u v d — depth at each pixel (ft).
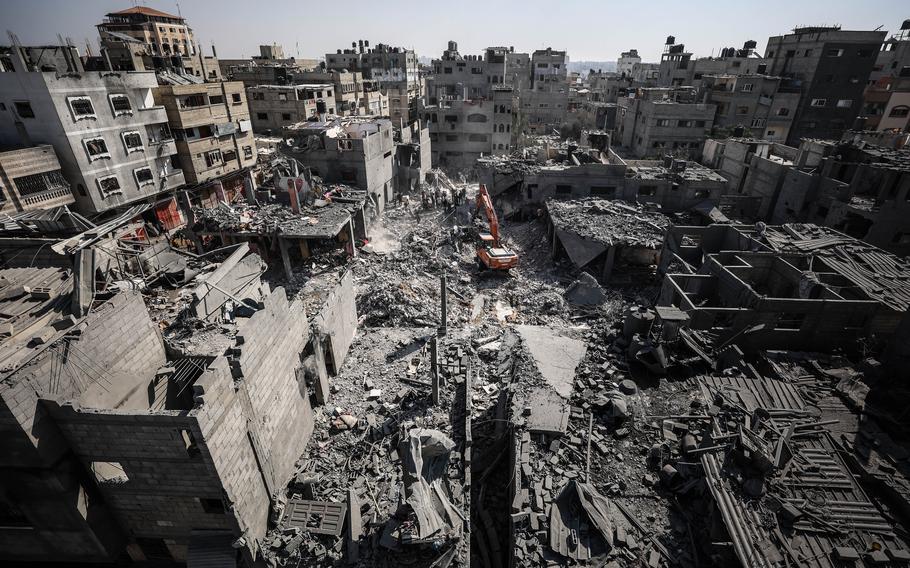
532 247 140.36
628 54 467.52
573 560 44.75
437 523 49.42
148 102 129.90
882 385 58.23
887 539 42.80
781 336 70.69
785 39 229.25
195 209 133.59
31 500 44.70
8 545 49.42
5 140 111.55
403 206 175.52
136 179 128.47
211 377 43.32
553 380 68.23
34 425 40.32
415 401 74.64
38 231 66.39
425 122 235.20
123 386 49.96
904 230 104.01
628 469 54.24
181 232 130.00
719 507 45.70
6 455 41.06
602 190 151.23
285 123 198.29
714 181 142.51
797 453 50.67
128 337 51.29
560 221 128.47
